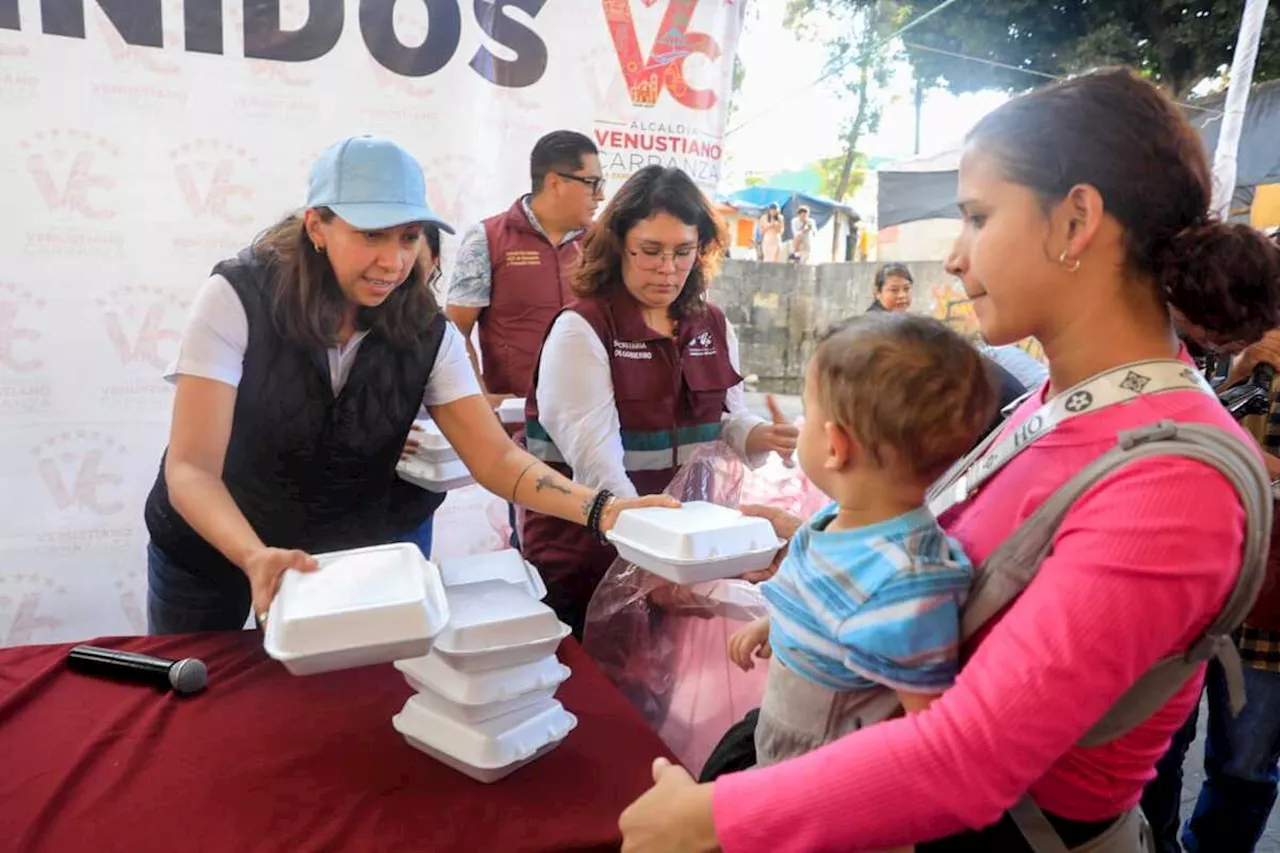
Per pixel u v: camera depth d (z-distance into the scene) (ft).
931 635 2.46
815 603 2.75
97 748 3.60
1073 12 23.56
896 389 2.56
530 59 8.57
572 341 5.51
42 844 3.01
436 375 5.36
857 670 2.59
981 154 2.50
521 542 6.58
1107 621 1.99
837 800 2.15
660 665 5.07
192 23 7.54
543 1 8.49
